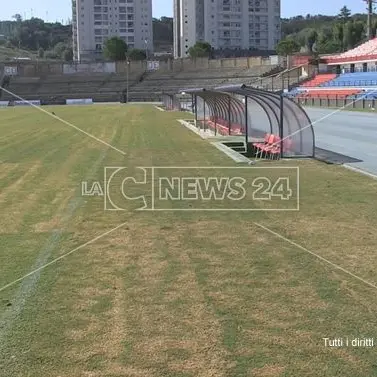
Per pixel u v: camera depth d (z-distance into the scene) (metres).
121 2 165.62
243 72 98.94
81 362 4.35
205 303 5.45
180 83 103.69
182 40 162.50
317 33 142.25
